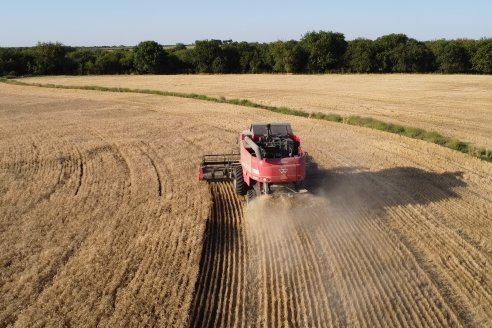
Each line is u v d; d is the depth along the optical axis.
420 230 10.44
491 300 7.73
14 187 14.41
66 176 15.69
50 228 11.09
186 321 7.28
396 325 7.12
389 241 9.90
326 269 8.78
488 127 22.94
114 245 9.92
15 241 10.37
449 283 8.27
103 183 14.68
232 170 13.19
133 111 31.62
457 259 9.05
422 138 20.41
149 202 12.65
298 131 22.52
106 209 12.22
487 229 10.45
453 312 7.42
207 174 13.40
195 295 8.05
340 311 7.48
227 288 8.25
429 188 13.45
